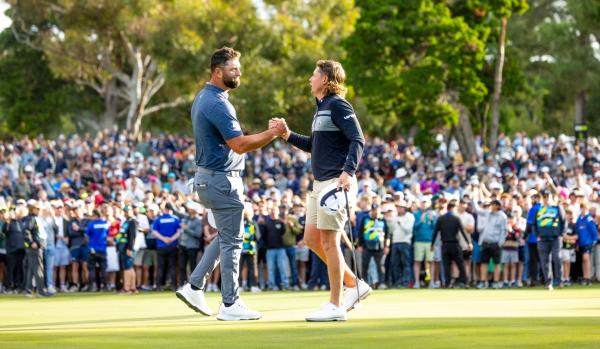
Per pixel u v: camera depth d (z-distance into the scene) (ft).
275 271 71.41
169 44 159.43
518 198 75.61
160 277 72.43
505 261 70.38
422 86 111.04
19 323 27.71
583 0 175.63
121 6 173.06
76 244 74.90
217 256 29.32
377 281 69.77
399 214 71.41
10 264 73.56
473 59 113.60
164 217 72.38
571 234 70.59
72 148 124.77
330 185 26.23
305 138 28.17
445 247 69.62
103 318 29.73
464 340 18.90
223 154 27.84
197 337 20.43
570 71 181.16
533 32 189.26
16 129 209.87
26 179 107.55
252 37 159.84
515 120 198.18
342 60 119.14
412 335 20.08
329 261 26.14
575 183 85.46
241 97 155.43
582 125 111.24
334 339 19.56
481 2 114.32
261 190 93.61
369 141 120.57
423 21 112.06
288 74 159.53
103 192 97.09
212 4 161.68
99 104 211.00
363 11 116.06
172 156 116.57
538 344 18.02
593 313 30.19
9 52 210.79
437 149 119.03
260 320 27.09
